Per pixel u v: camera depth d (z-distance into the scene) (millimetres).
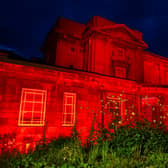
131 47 17688
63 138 8461
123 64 16688
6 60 8172
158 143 6043
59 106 9555
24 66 8680
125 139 5855
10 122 8203
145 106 12500
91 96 10688
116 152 5520
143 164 4879
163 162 5055
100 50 15781
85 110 10297
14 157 6012
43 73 9234
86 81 10562
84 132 9922
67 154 5727
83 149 6383
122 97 11922
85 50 17734
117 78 11602
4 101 8195
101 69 15461
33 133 8656
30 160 5223
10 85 8445
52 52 18391
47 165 4977
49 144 7336
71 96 10078
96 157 5430
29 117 8953
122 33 17266
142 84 12812
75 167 4734
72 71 9914
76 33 17844
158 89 12477
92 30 15422
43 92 9344
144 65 20203
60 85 9773
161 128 7355
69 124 9711
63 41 17531
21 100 8664
